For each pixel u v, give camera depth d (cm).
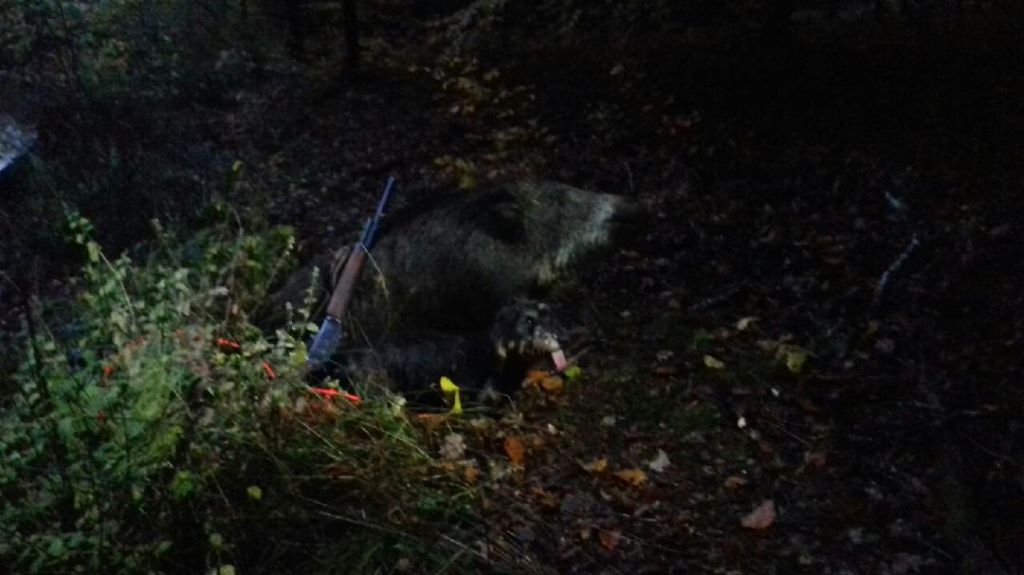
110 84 995
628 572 417
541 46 1194
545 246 614
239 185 834
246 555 410
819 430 496
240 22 1228
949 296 589
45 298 644
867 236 666
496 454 486
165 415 423
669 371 549
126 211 745
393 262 555
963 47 976
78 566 373
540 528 441
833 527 434
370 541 411
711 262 652
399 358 518
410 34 1372
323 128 990
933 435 481
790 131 843
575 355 574
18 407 444
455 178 827
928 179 738
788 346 552
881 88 900
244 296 555
